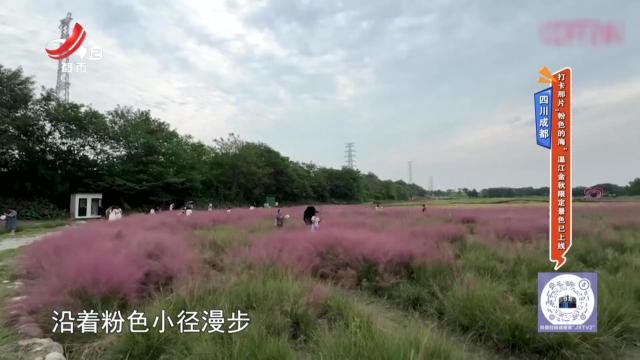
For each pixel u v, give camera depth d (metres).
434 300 5.41
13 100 31.19
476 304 4.59
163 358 3.63
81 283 4.98
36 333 4.17
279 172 67.19
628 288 5.16
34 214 30.14
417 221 16.94
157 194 40.81
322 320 4.39
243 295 4.85
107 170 38.22
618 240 9.74
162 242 8.02
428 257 6.99
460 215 20.86
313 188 80.25
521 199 75.88
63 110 35.38
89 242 8.40
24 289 5.73
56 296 4.73
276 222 16.08
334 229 10.32
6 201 30.70
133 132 40.81
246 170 54.50
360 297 6.07
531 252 7.58
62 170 35.66
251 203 58.62
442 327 4.64
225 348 3.40
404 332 3.65
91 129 36.84
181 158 44.72
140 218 18.64
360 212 26.42
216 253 9.23
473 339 4.30
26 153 32.22
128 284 5.08
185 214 22.20
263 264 6.76
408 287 5.98
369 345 3.21
